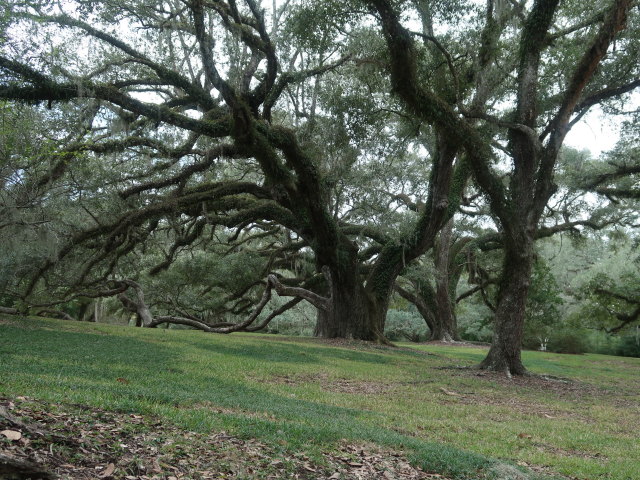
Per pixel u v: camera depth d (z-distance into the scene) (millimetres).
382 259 28562
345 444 7172
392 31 16391
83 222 21578
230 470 5340
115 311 44531
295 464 5910
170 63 22625
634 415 13773
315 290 33656
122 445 5309
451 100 21297
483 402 14102
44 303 26406
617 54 20094
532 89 19406
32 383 8078
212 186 25719
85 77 18203
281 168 20703
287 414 8727
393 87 17531
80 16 18203
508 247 19547
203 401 8922
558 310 47031
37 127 17250
